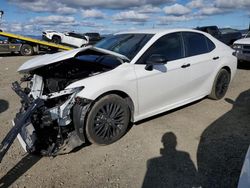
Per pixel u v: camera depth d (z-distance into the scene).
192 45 4.53
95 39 20.62
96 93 3.19
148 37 4.05
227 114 4.56
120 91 3.48
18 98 5.63
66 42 19.31
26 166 3.07
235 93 5.84
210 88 5.02
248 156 1.99
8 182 2.79
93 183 2.77
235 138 3.66
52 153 3.17
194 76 4.48
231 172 2.88
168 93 4.11
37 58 3.86
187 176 2.85
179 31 4.38
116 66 3.57
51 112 3.11
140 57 3.75
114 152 3.36
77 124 3.20
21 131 2.93
